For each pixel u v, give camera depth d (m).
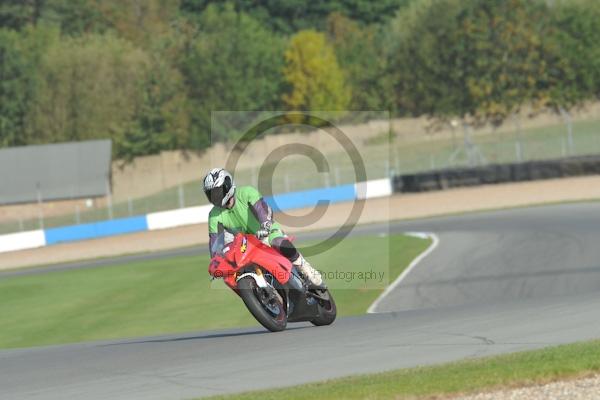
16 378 31.06
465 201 138.00
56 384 28.56
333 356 29.36
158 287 82.31
